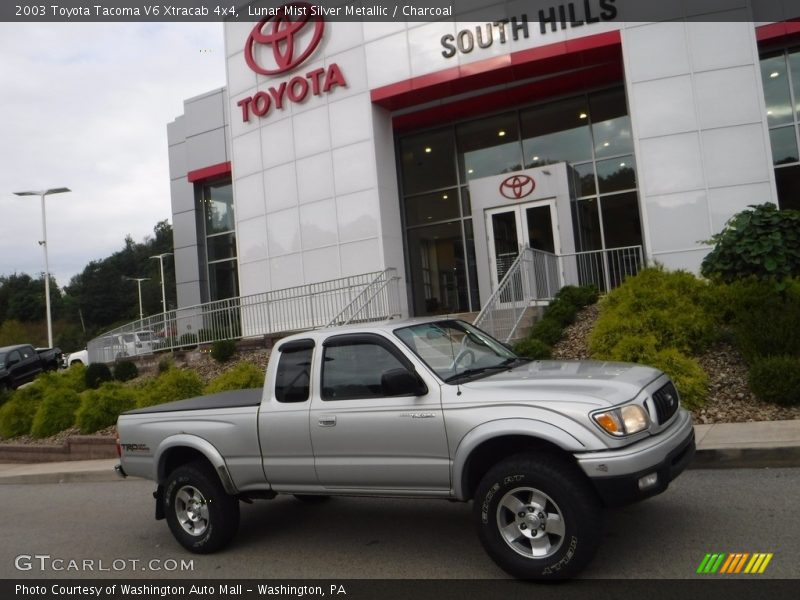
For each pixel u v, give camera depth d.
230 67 21.17
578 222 18.89
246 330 19.58
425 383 5.12
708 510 5.70
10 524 8.25
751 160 14.82
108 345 21.62
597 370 5.26
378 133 18.72
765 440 7.02
